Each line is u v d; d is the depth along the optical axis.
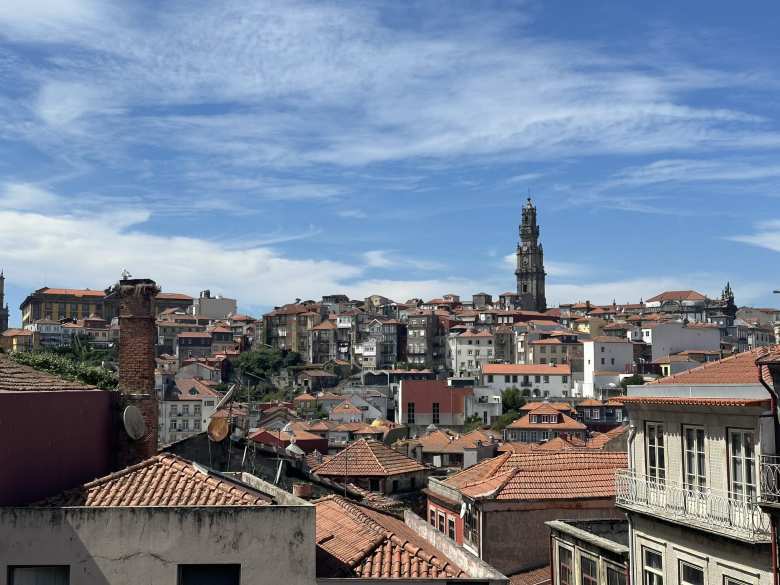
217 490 19.78
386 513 31.20
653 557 29.98
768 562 24.08
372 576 19.83
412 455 115.88
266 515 17.92
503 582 19.77
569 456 41.09
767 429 24.52
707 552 26.72
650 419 30.67
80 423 21.73
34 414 19.83
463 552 23.44
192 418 172.50
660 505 29.22
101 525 17.62
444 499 44.66
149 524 17.70
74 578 17.44
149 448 24.05
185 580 17.80
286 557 17.86
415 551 21.05
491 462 44.34
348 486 46.41
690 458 28.34
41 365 47.78
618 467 40.22
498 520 37.53
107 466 23.05
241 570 17.72
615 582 29.12
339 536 22.86
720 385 27.05
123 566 17.55
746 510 24.81
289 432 117.69
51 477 20.38
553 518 37.88
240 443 39.72
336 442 146.38
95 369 49.97
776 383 24.06
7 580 17.44
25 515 17.56
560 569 33.06
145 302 24.78
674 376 31.62
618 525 34.66
